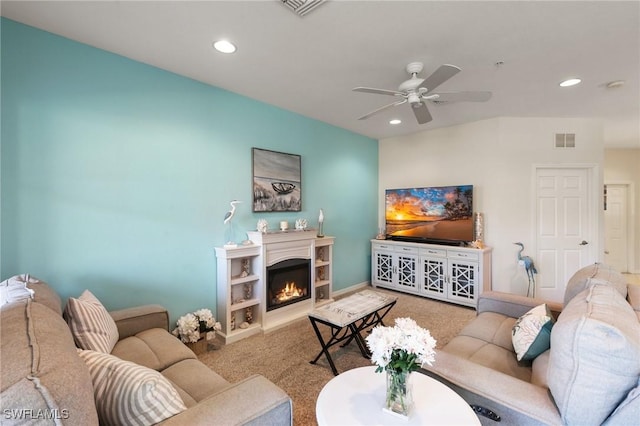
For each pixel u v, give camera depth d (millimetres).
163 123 2717
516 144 4141
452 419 1148
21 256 2037
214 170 3107
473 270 3957
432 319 3605
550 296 4203
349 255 4941
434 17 1931
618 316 1148
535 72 2723
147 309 2256
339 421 1151
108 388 1014
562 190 4211
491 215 4223
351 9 1854
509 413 1192
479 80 2889
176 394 1053
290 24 2018
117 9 1867
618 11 1857
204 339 2734
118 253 2467
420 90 2334
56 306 1528
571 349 1055
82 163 2281
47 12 1895
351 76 2838
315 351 2803
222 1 1790
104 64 2373
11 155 1995
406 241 4863
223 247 3043
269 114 3637
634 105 3613
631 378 963
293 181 3926
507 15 1905
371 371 1521
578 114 3984
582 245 4184
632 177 6219
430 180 4836
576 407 1026
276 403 1109
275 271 3459
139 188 2576
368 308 2623
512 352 1932
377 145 5504
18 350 866
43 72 2104
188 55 2449
